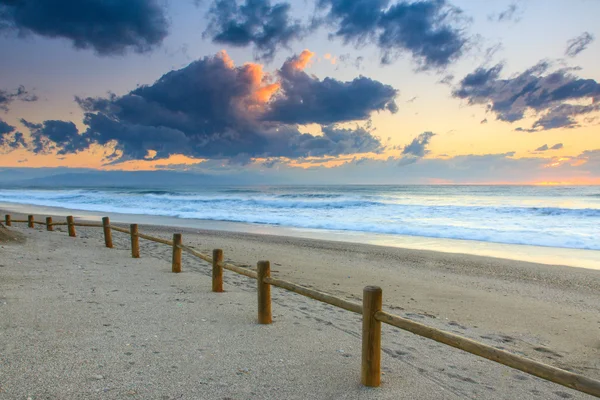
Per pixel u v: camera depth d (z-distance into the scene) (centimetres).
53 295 554
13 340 381
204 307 553
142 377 326
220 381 329
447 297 752
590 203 3903
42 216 2356
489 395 347
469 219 2262
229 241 1419
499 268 1030
